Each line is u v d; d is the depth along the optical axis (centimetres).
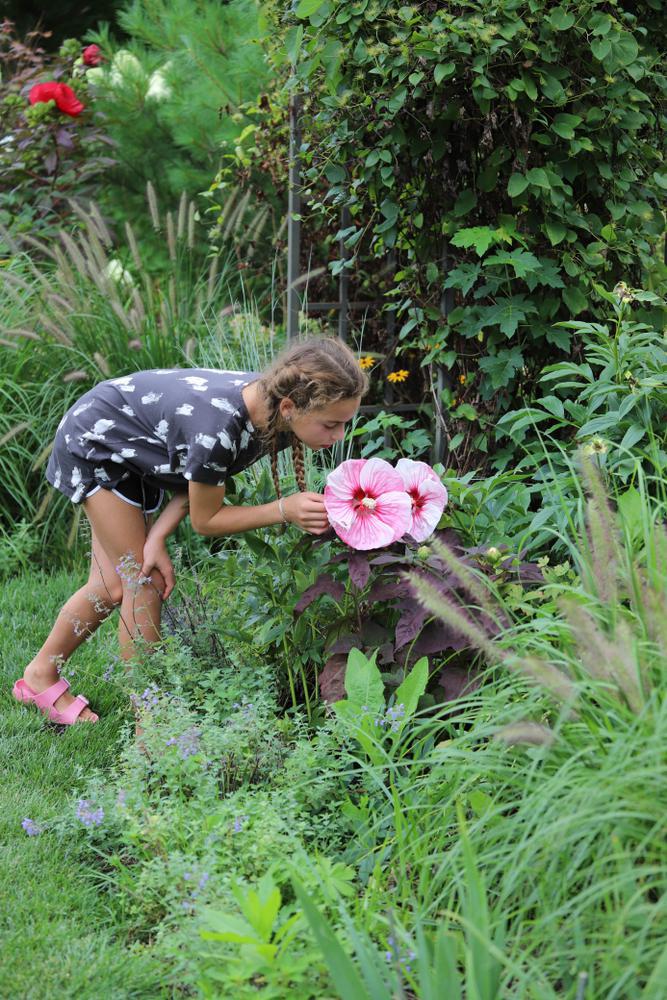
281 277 527
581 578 228
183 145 679
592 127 330
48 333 451
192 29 648
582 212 345
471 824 207
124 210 709
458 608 243
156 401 275
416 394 433
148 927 219
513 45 314
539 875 183
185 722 252
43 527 425
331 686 266
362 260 427
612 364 299
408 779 224
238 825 221
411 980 176
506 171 338
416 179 351
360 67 333
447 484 282
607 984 157
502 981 171
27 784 265
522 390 354
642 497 234
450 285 338
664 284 357
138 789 240
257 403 265
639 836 170
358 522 252
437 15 310
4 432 428
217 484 268
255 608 297
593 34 319
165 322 461
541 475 300
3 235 530
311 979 183
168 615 308
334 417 256
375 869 207
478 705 221
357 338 459
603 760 179
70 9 983
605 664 182
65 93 592
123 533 290
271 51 400
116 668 309
